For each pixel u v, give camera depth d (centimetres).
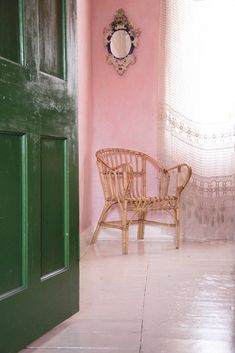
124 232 412
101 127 493
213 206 477
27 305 199
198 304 265
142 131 489
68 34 234
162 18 477
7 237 186
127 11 487
